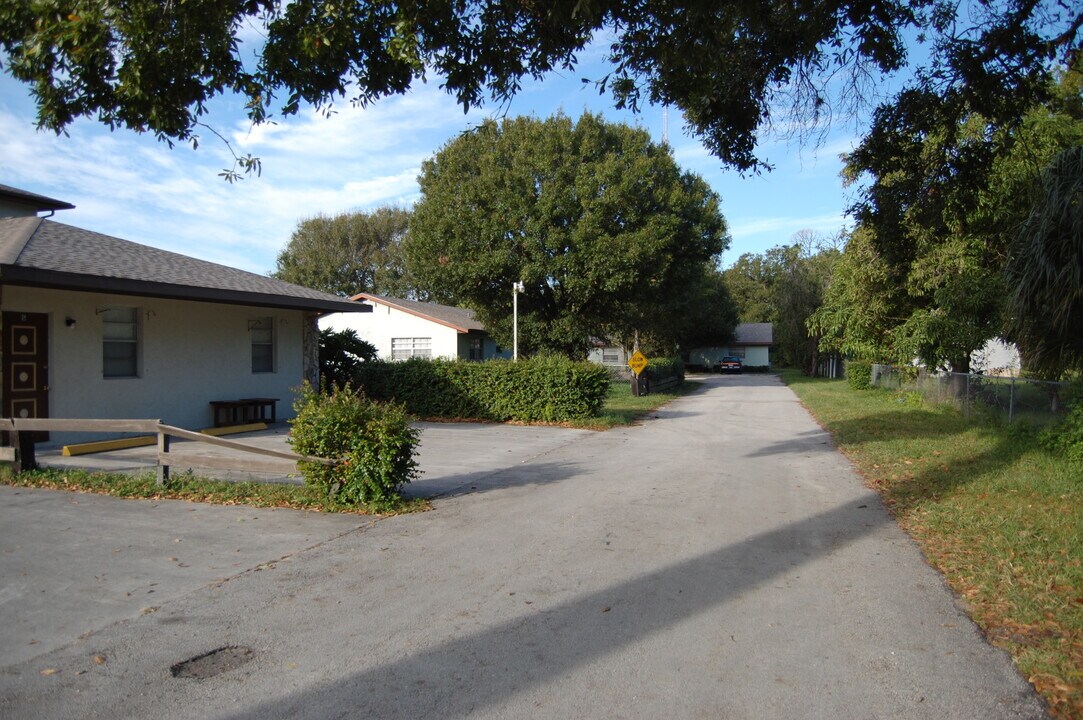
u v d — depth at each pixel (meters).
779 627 4.79
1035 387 13.56
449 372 18.89
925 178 9.67
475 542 6.89
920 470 10.60
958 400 18.67
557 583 5.68
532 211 27.14
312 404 8.54
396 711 3.71
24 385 11.81
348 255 56.47
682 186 31.00
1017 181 13.31
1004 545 6.48
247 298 14.40
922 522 7.53
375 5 7.59
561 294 28.95
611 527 7.47
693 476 10.58
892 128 9.38
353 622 4.89
